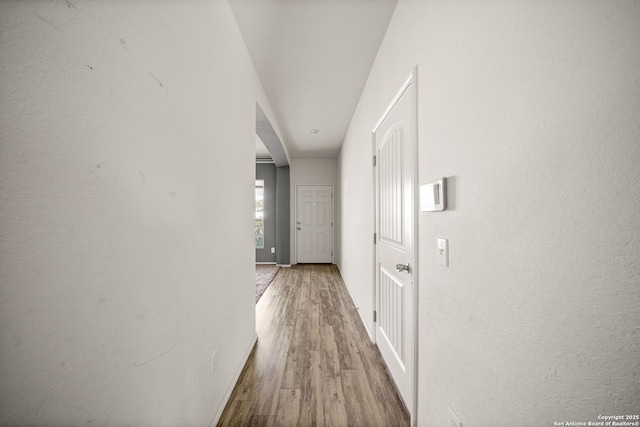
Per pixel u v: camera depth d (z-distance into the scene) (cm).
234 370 166
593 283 49
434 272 112
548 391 59
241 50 185
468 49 87
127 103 73
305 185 607
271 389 163
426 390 119
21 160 49
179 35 101
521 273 66
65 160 56
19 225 49
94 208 63
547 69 58
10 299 47
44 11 52
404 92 150
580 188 51
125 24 73
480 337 82
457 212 94
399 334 160
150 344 83
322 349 213
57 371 55
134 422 75
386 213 191
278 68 231
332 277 479
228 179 156
